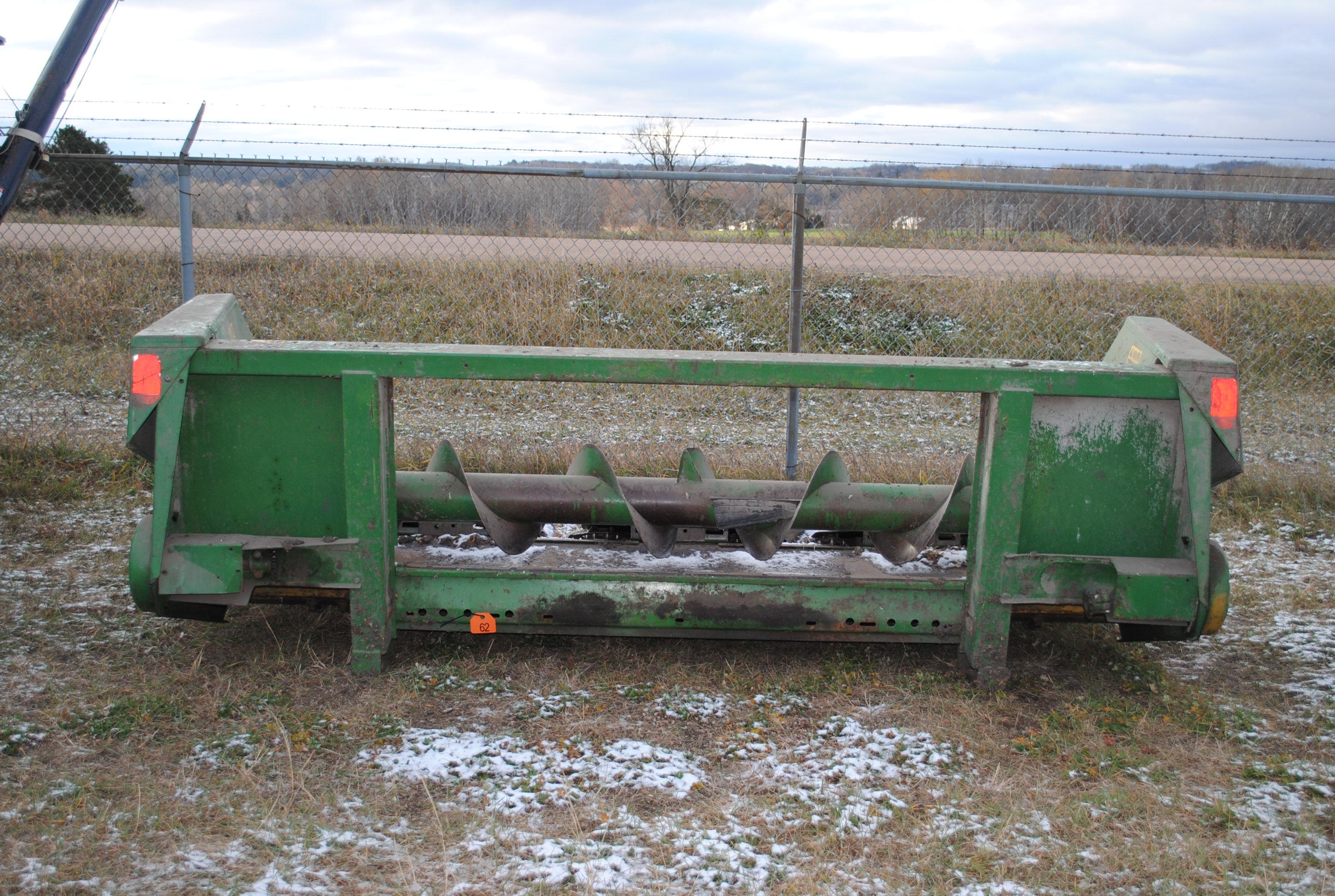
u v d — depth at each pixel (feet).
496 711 12.07
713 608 12.94
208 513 12.41
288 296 35.27
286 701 12.11
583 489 14.74
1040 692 12.99
